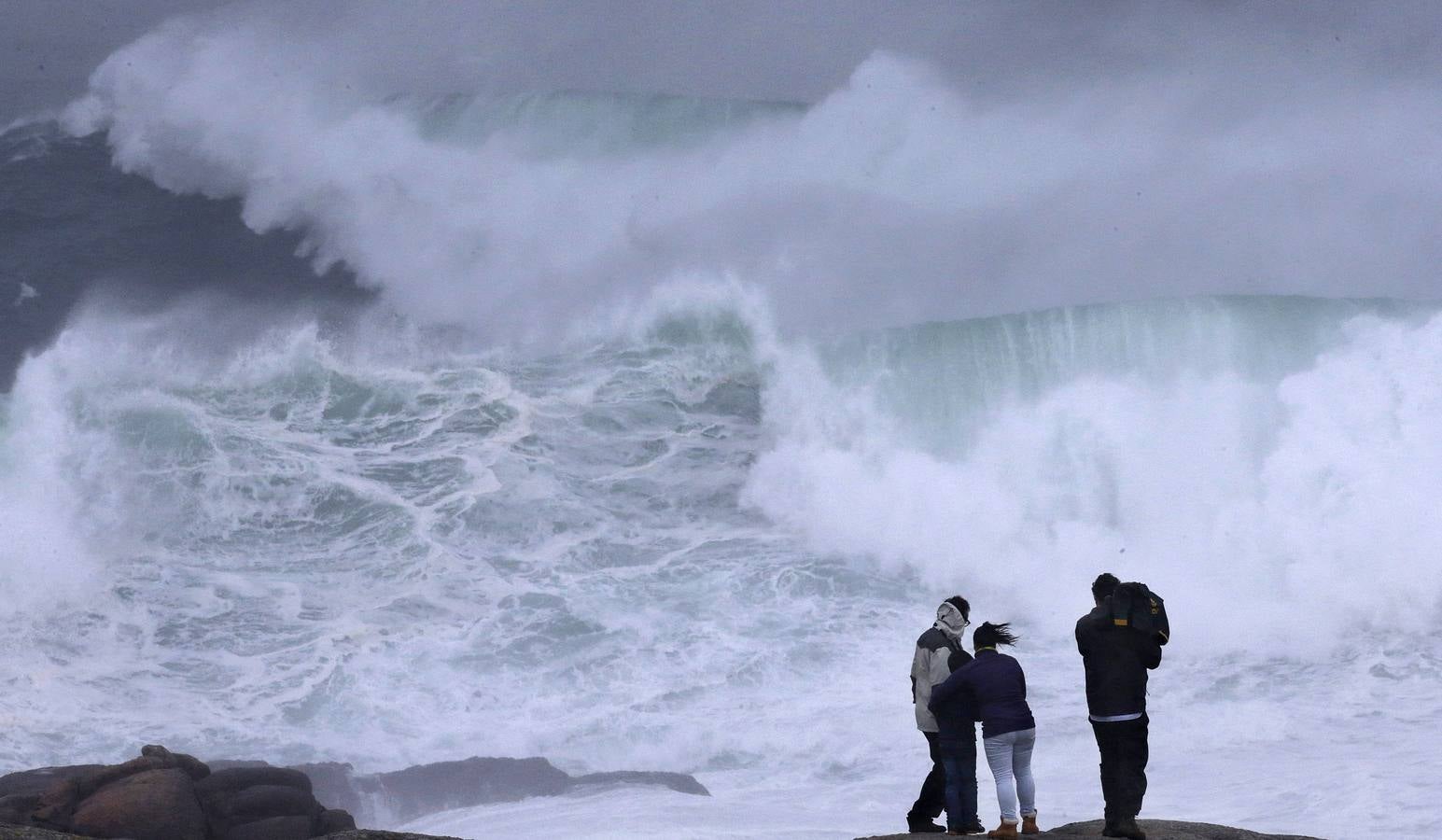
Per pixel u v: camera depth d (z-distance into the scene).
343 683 58.16
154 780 31.70
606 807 44.53
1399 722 51.41
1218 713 53.94
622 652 61.38
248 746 52.41
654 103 107.00
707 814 43.41
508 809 45.44
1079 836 26.36
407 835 26.52
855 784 48.88
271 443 77.25
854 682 58.81
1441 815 39.75
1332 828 39.19
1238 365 75.44
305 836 33.34
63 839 26.44
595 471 77.25
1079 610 69.12
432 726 55.03
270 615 64.06
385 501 73.31
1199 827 27.41
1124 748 26.44
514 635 62.75
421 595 66.12
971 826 27.89
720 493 77.00
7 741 51.91
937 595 70.12
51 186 110.75
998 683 27.41
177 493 73.31
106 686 57.59
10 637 61.72
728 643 62.44
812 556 72.31
